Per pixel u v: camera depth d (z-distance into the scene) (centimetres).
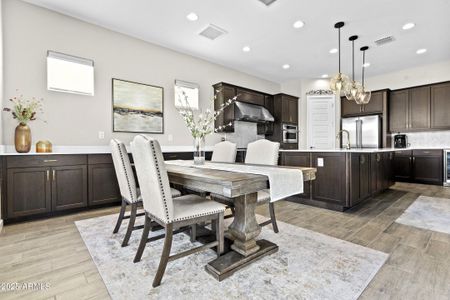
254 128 588
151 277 149
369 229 233
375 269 156
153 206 153
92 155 303
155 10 307
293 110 606
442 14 316
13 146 274
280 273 152
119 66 362
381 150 348
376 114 573
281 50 437
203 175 151
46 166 270
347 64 510
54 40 306
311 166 328
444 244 196
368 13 315
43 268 162
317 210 304
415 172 514
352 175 296
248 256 165
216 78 500
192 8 304
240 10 308
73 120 320
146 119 390
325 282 142
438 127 493
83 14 315
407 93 536
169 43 404
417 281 142
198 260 172
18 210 253
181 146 433
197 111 462
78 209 298
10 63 276
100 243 203
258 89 593
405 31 364
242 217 170
